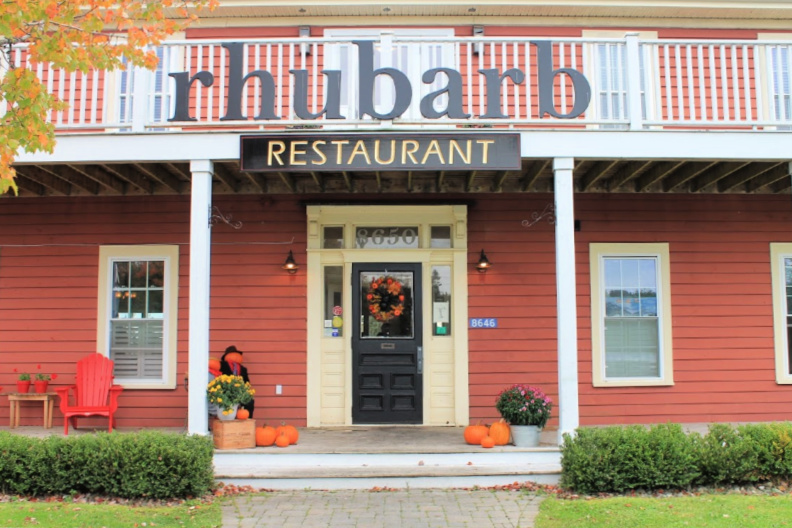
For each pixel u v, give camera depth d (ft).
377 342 29.50
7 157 17.76
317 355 29.35
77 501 20.10
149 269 30.04
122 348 29.73
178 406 29.19
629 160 24.97
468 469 22.43
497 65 31.42
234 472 22.50
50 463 20.48
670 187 29.50
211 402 23.91
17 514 18.30
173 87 30.63
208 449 21.18
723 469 20.71
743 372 29.91
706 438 21.48
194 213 23.57
